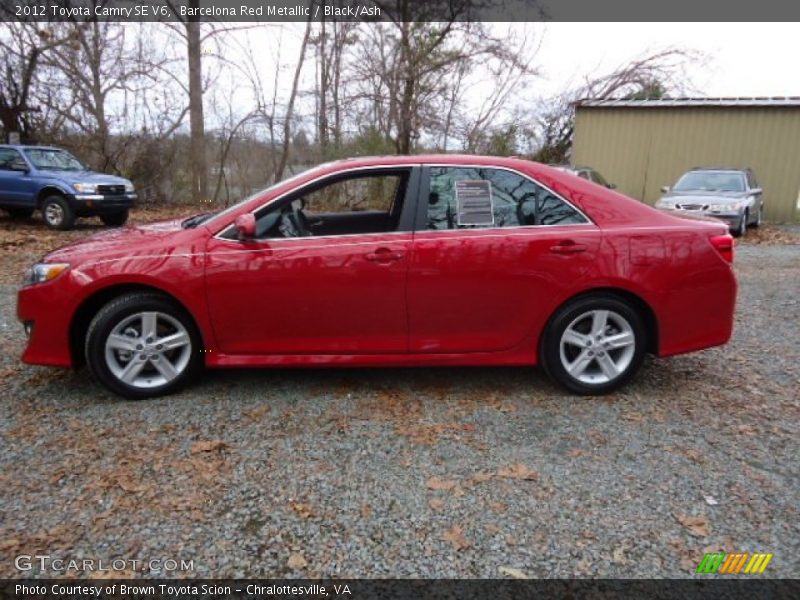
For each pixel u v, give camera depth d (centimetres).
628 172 1692
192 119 1698
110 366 355
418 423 339
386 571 222
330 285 352
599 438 323
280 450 307
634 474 288
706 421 344
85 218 1413
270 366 366
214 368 390
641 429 334
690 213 412
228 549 233
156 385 365
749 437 325
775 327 541
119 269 346
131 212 1573
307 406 359
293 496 267
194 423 334
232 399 368
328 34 1683
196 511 255
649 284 361
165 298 358
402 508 260
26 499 261
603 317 368
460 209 361
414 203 361
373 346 366
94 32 1675
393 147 1630
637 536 242
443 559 229
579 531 245
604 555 231
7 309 568
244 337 361
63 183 1161
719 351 470
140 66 1688
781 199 1595
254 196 369
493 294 359
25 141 1616
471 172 365
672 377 412
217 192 1775
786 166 1571
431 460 299
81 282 347
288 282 350
